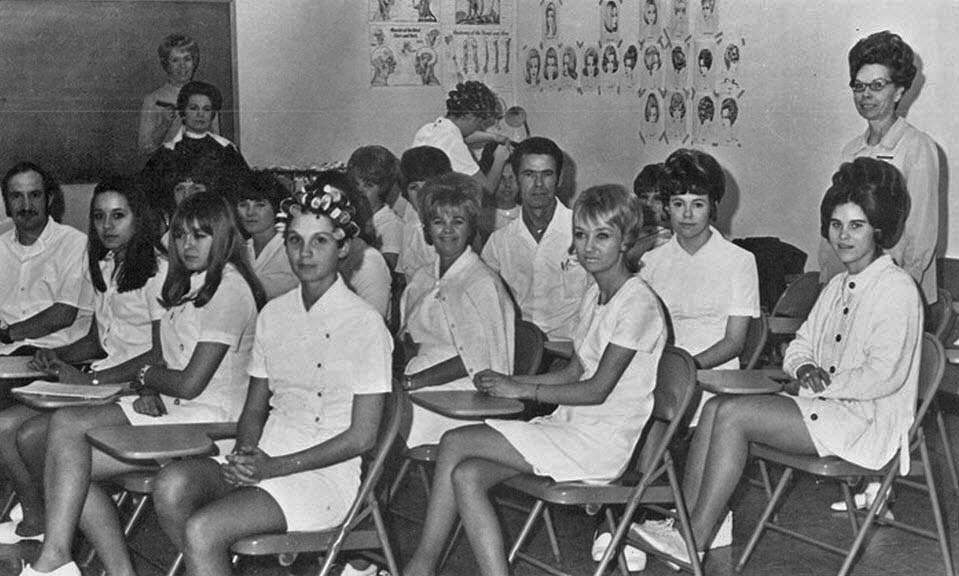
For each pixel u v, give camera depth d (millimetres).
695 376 3439
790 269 6574
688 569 3736
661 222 5031
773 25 6816
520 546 3770
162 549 4234
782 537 4379
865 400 3674
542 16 9008
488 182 7215
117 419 3678
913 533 4344
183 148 6172
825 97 6523
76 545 4238
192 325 3818
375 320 3355
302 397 3428
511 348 4168
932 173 4809
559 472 3494
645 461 3881
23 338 5109
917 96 6160
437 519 3566
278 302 3498
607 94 8352
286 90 8742
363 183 5488
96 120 8156
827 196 3857
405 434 4078
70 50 8062
